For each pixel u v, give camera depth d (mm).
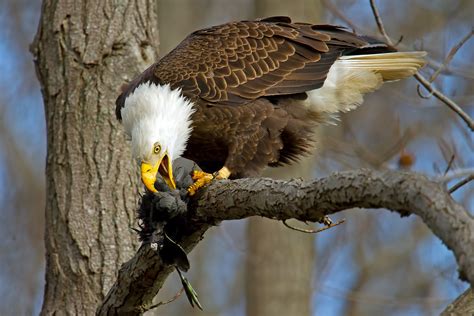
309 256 18469
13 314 20625
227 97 11414
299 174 17875
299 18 18406
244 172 11453
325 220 8742
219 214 9391
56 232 11531
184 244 9992
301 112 11891
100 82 11953
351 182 7461
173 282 22688
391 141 21859
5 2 24234
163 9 22797
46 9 12367
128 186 11648
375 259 23328
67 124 11828
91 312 11195
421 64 12344
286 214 8359
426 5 23406
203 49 11812
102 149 11719
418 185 6883
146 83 11453
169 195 9562
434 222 6645
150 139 10906
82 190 11578
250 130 11477
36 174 23516
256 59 11773
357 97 12469
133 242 11484
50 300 11406
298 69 11891
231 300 23828
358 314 22812
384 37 12477
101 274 11297
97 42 12078
